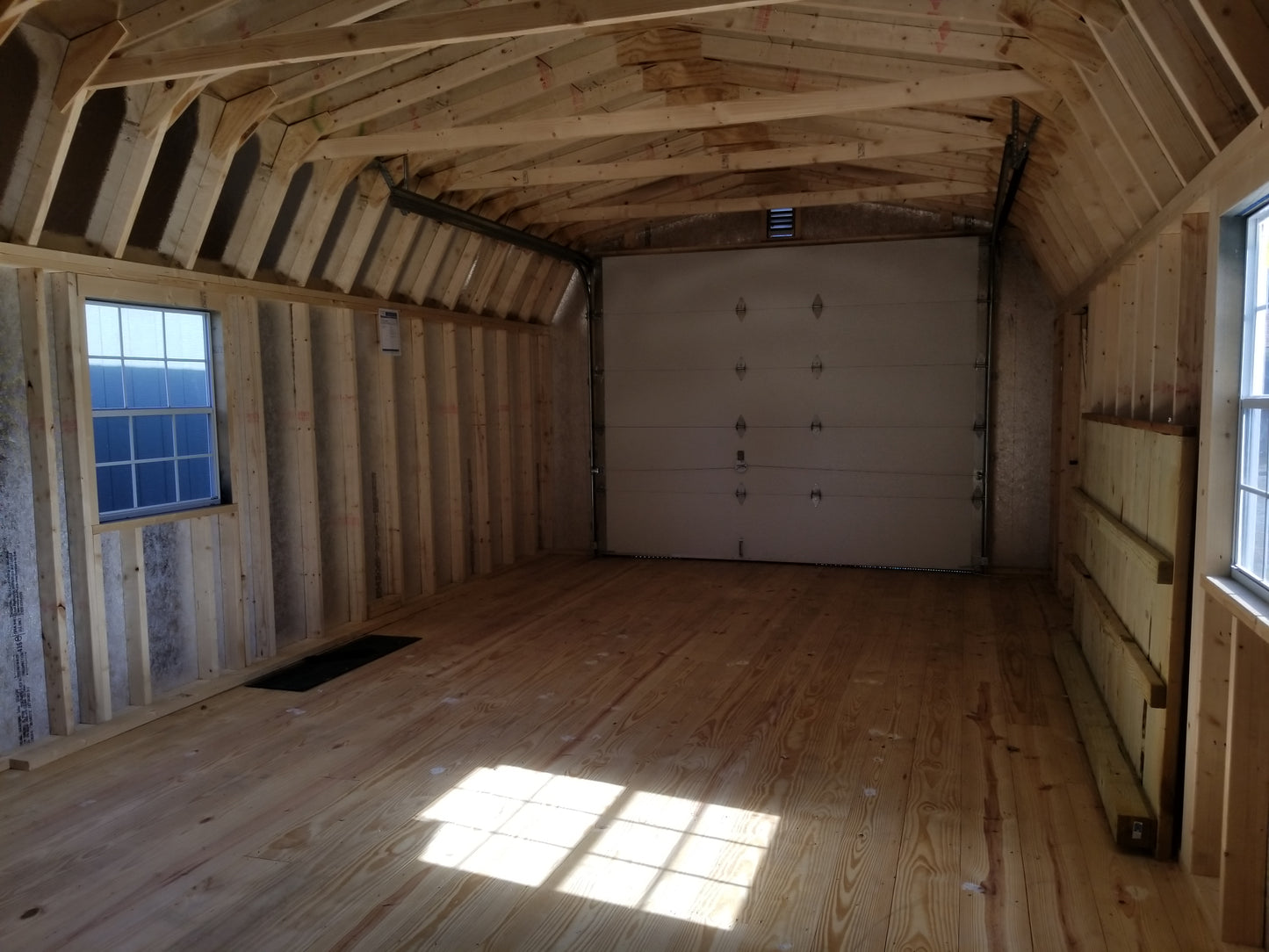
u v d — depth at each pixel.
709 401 8.72
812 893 2.85
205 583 5.01
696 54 4.94
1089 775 3.75
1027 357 7.91
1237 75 2.30
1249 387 2.65
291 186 5.45
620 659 5.48
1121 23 3.10
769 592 7.33
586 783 3.69
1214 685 2.82
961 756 3.94
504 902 2.82
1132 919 2.71
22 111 3.77
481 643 5.88
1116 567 4.23
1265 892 2.53
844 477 8.38
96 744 4.20
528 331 8.91
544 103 5.60
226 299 5.12
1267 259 2.50
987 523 8.03
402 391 6.97
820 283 8.32
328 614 6.16
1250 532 2.60
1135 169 3.55
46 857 3.14
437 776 3.78
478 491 8.02
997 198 6.14
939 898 2.82
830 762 3.88
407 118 5.30
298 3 3.97
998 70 4.29
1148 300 3.98
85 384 4.24
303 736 4.27
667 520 8.95
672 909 2.77
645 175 6.00
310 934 2.66
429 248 6.93
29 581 4.12
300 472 5.80
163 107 4.16
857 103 4.40
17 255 3.88
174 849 3.18
